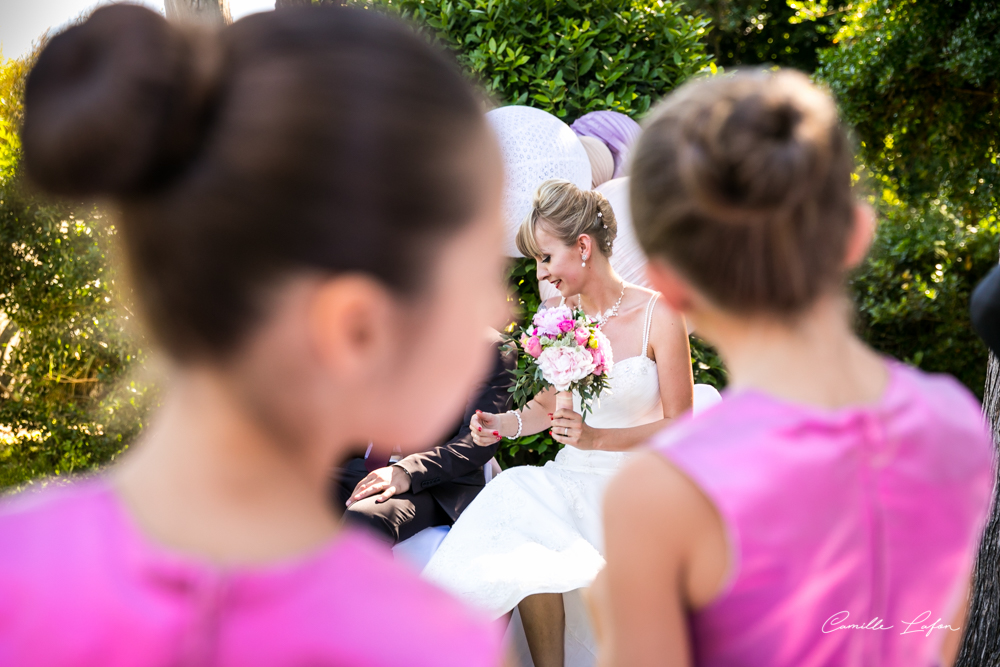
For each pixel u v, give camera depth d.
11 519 0.53
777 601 0.81
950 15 6.34
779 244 0.81
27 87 0.49
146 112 0.47
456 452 2.83
